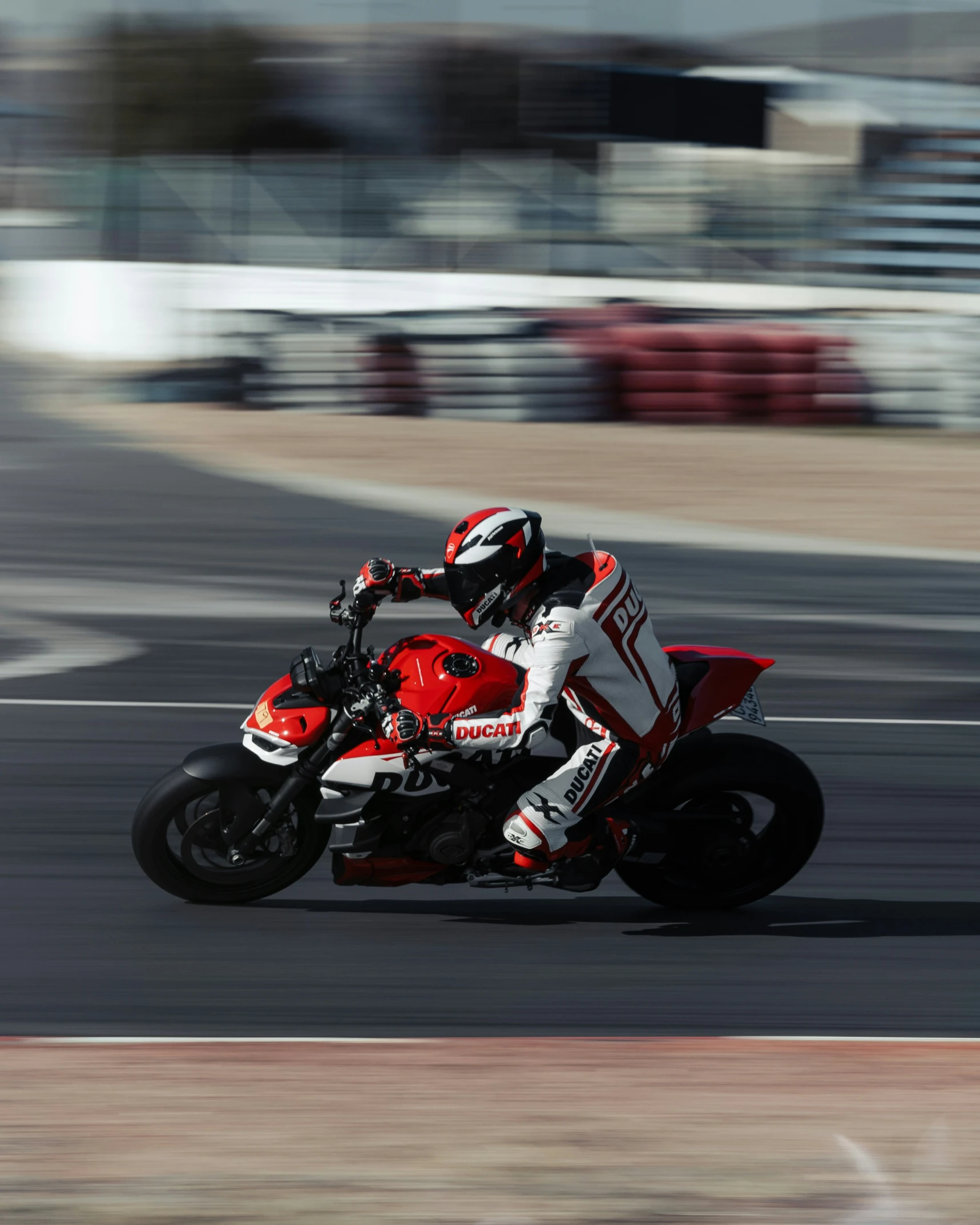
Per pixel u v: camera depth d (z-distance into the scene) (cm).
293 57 6544
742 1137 814
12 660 2011
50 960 1118
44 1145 788
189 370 4547
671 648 1239
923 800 1544
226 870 1205
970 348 4331
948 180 5794
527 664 1169
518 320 4456
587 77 6206
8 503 3177
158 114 6575
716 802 1209
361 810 1134
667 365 4284
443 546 2834
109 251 5709
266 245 5703
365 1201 733
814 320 4803
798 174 5800
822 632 2269
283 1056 927
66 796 1485
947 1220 729
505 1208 729
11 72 7481
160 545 2806
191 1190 740
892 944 1191
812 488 3472
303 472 3591
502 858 1160
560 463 3697
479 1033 1016
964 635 2280
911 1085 896
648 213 5741
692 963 1145
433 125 6216
